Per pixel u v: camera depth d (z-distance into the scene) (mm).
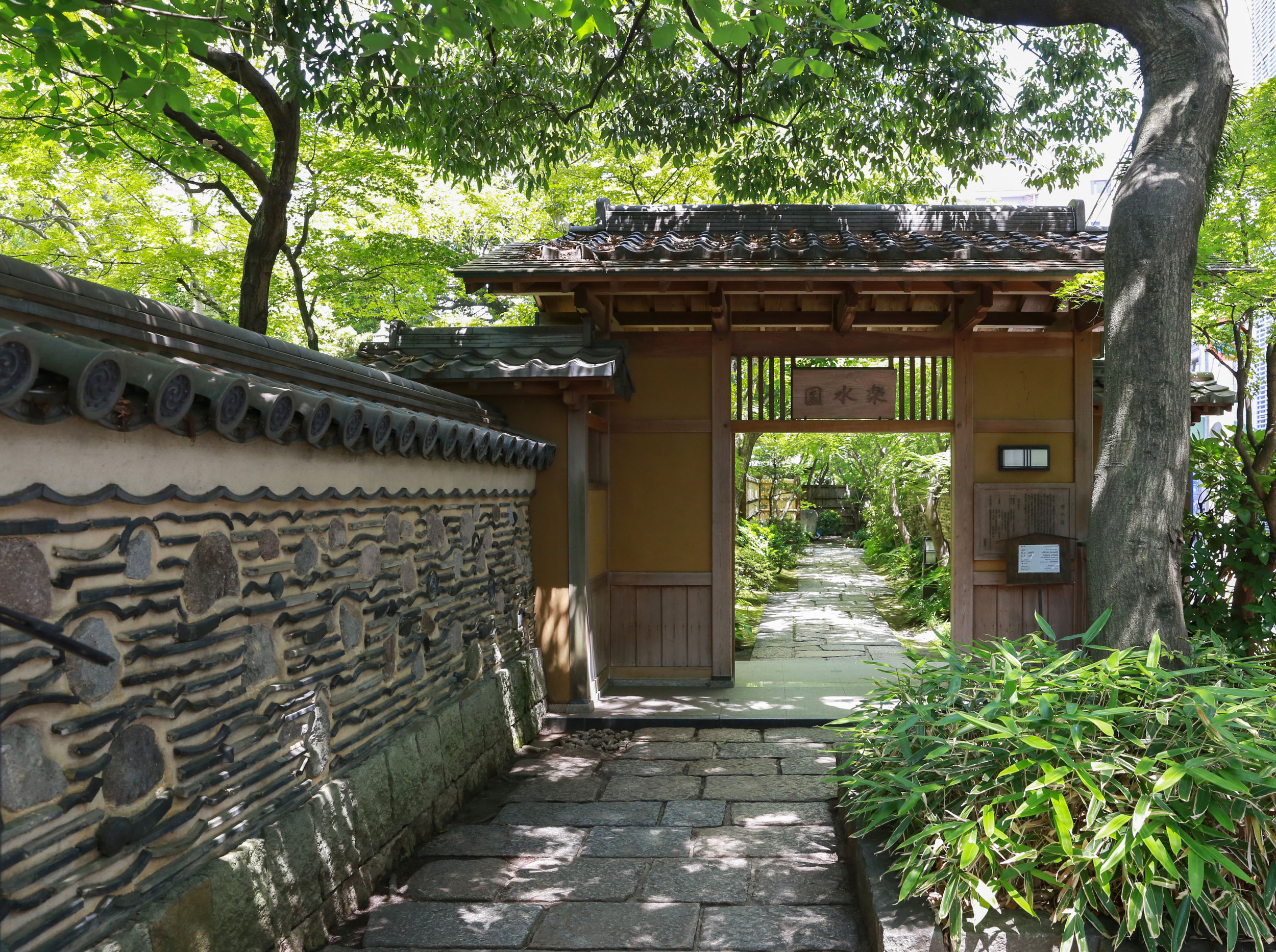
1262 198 5387
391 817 3623
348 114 7066
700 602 6789
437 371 5734
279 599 2938
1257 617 6148
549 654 6098
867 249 6148
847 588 13258
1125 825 2516
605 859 3740
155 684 2322
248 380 2561
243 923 2562
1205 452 6531
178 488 2389
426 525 4262
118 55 4520
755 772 4910
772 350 6770
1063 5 3656
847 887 3436
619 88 7941
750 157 9289
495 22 3984
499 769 4965
